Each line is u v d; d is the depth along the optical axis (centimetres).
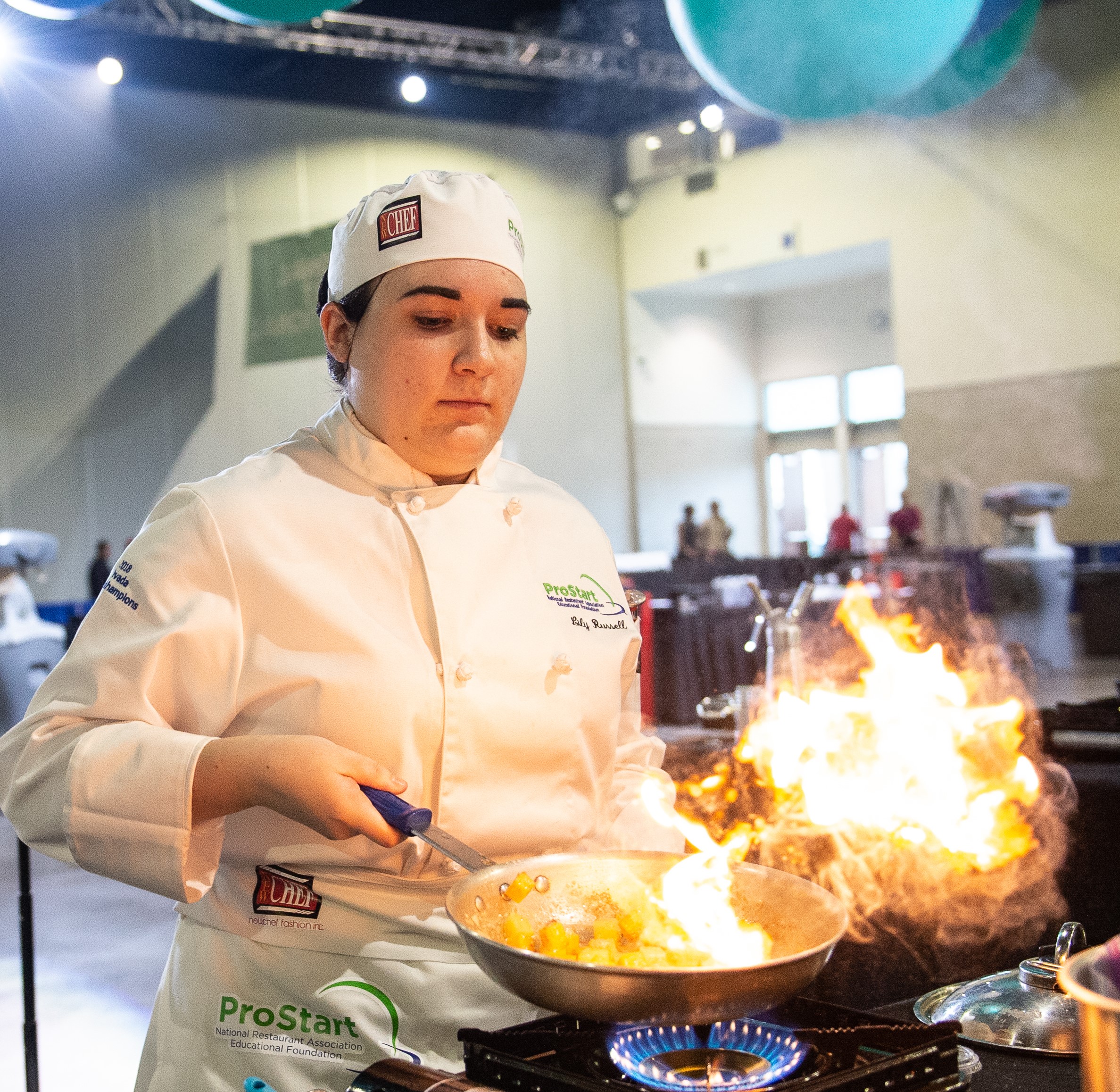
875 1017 81
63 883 466
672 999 69
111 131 1191
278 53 1220
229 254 1256
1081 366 1143
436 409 105
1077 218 1134
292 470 110
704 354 1611
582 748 112
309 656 102
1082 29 1109
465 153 1405
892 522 1234
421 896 105
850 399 1554
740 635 514
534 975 71
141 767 93
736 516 1641
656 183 1497
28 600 752
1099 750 201
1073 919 168
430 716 103
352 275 107
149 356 1217
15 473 1149
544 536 118
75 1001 344
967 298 1227
